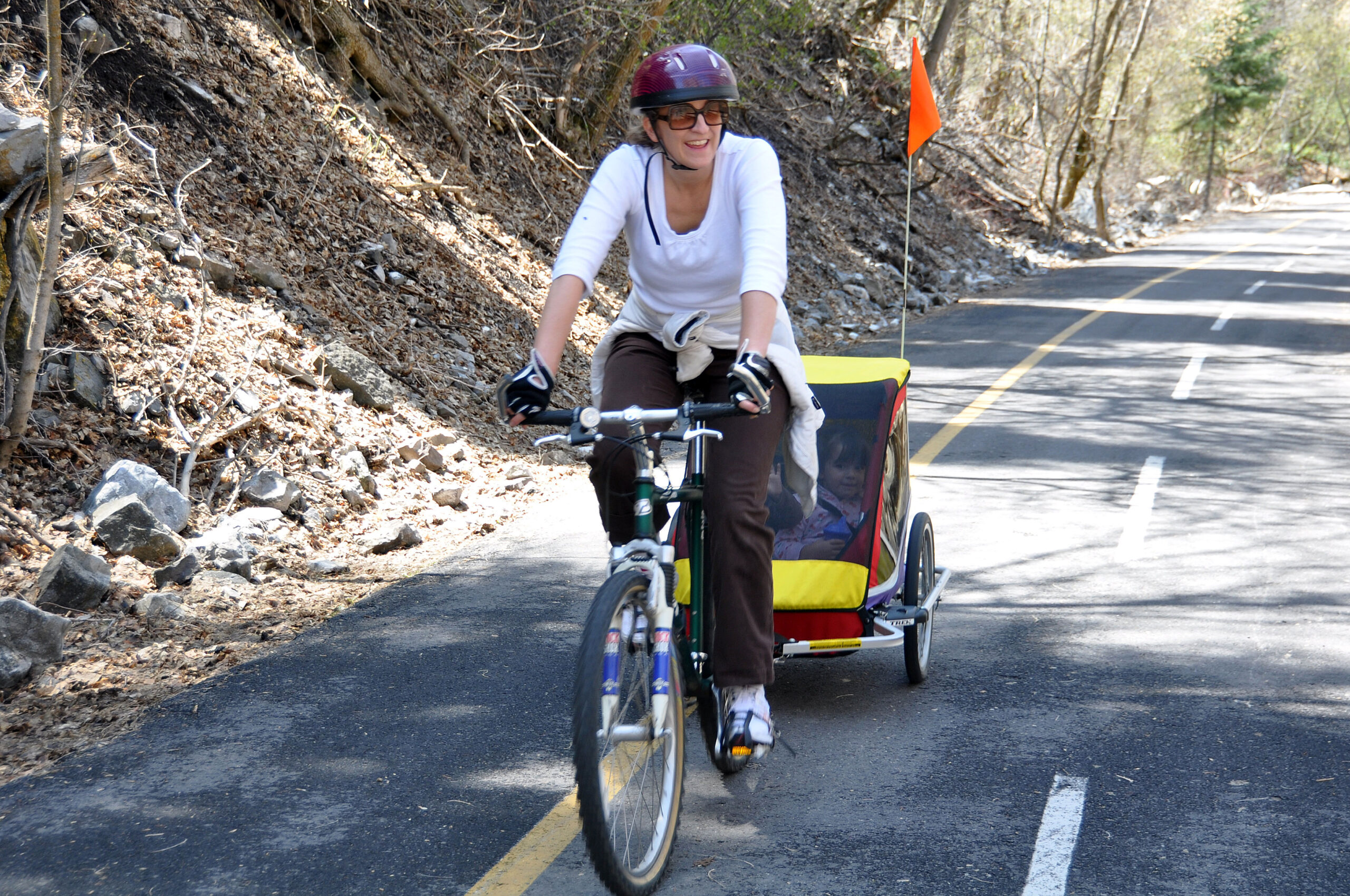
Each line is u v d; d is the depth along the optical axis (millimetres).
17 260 7078
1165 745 4535
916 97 7664
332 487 7797
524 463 9305
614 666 3201
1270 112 70562
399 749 4562
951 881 3586
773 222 3520
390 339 10109
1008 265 27672
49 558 6156
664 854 3559
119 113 9664
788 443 3822
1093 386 12961
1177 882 3553
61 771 4367
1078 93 34250
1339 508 7992
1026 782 4246
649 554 3457
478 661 5492
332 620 6047
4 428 6562
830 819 4012
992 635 5836
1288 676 5215
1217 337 16656
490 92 15562
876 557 4797
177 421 7445
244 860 3734
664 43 17375
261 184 10547
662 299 3715
